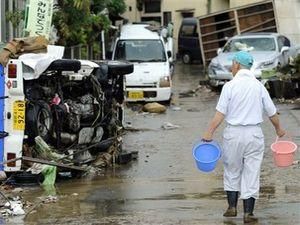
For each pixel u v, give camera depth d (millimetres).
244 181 8359
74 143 11891
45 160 10758
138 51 23391
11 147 10445
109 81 13109
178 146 14594
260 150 8359
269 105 8438
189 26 44406
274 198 9672
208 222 8391
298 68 23234
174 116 19625
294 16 32594
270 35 26375
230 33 33469
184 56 44562
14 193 10219
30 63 10414
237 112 8273
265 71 23172
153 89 22016
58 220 8609
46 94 11227
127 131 16766
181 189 10445
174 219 8555
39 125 10898
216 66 25547
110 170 12203
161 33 25672
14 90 10383
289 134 15664
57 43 20891
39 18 14367
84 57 25094
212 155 8438
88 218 8695
